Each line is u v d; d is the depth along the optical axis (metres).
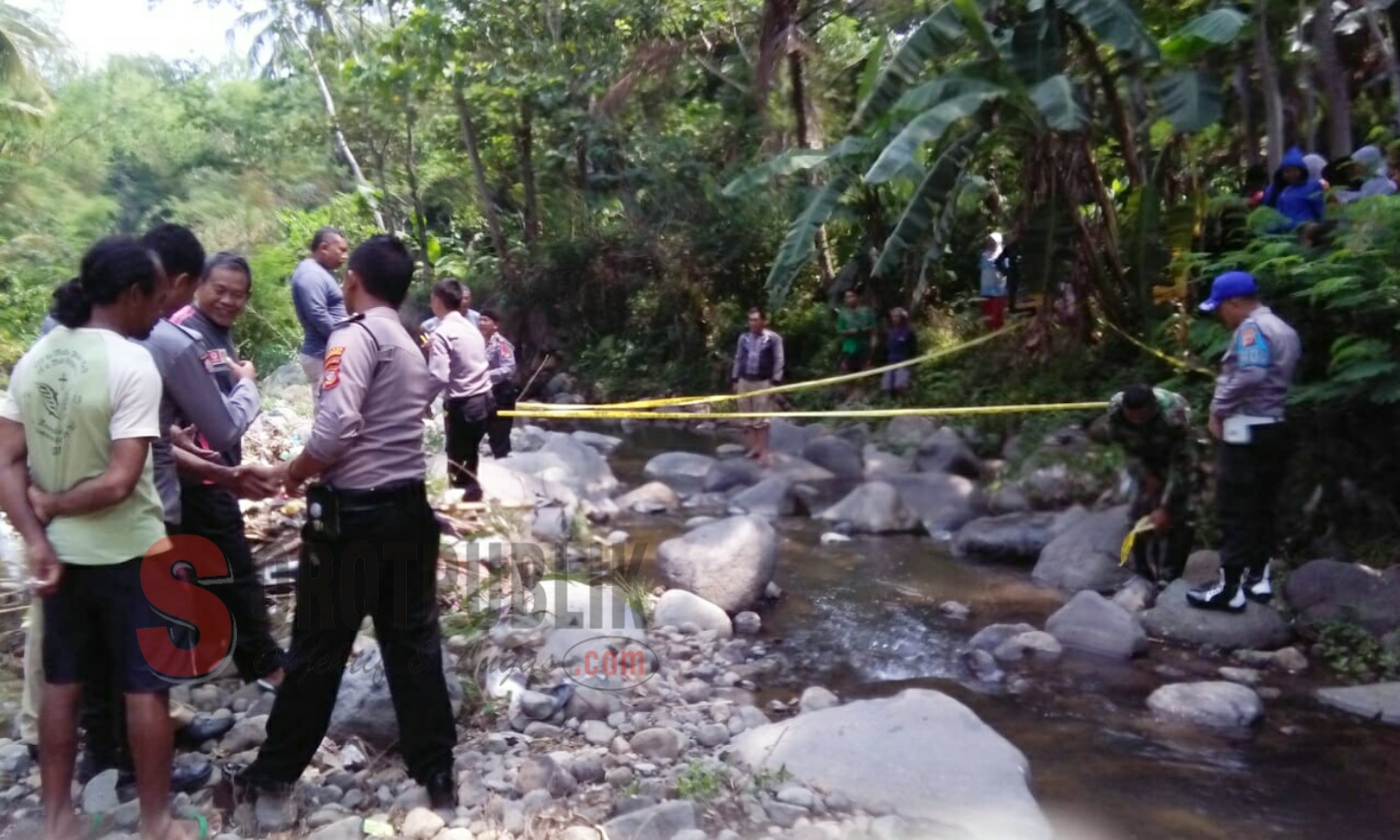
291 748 3.38
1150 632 5.73
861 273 13.12
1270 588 5.74
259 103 23.16
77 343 2.96
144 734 3.08
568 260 17.06
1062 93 7.50
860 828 3.43
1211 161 10.16
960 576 6.93
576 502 7.91
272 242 21.14
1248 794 3.95
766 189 13.45
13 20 15.47
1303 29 8.88
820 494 9.23
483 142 18.28
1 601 5.05
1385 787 4.01
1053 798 3.91
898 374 11.60
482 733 4.13
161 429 3.54
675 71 15.45
